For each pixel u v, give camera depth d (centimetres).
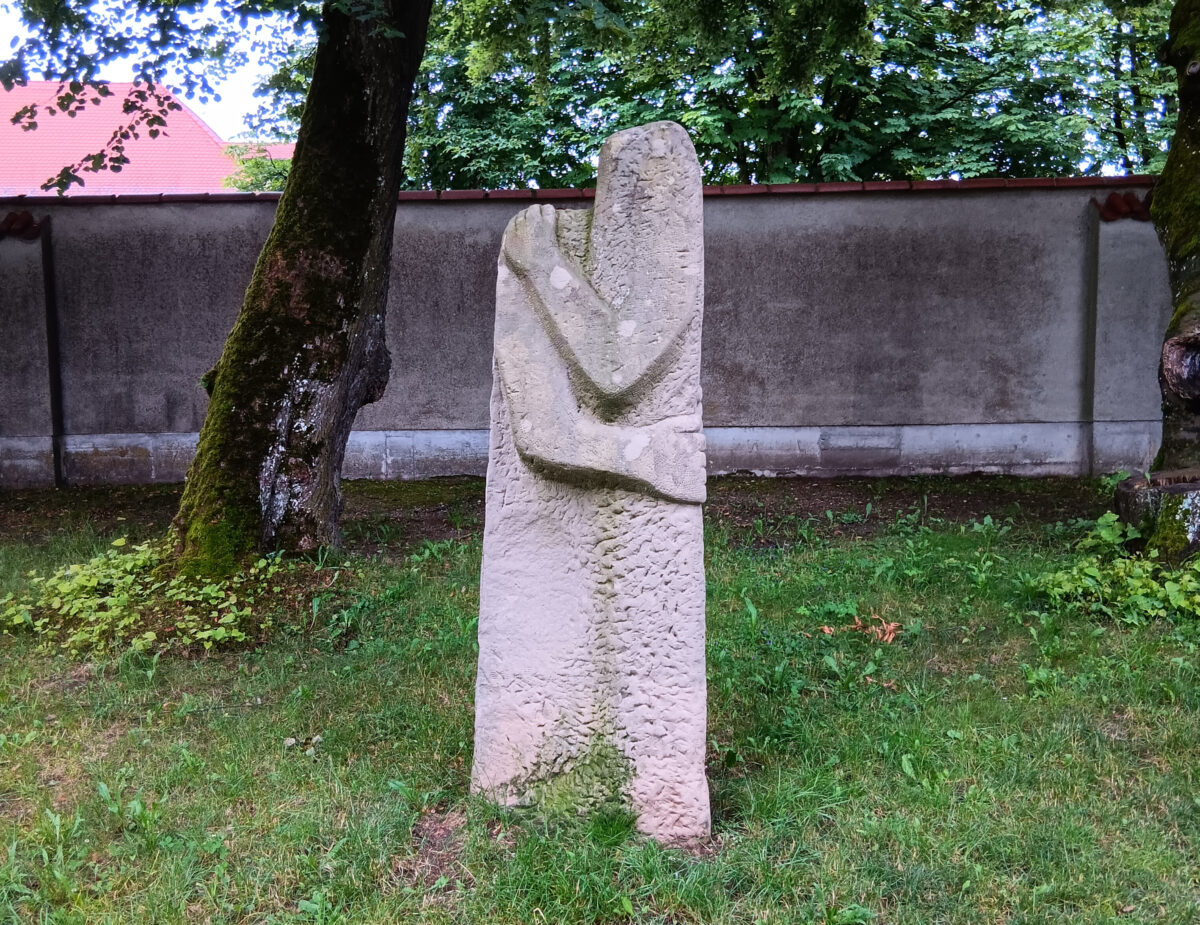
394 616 452
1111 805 278
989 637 425
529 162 1300
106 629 431
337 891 235
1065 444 848
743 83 1221
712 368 853
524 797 269
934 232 834
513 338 257
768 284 845
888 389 851
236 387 509
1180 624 415
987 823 267
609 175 255
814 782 288
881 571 510
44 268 804
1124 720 335
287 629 438
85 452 835
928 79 1202
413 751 315
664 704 260
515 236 260
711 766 305
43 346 810
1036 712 340
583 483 258
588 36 636
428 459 861
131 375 831
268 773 300
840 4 741
